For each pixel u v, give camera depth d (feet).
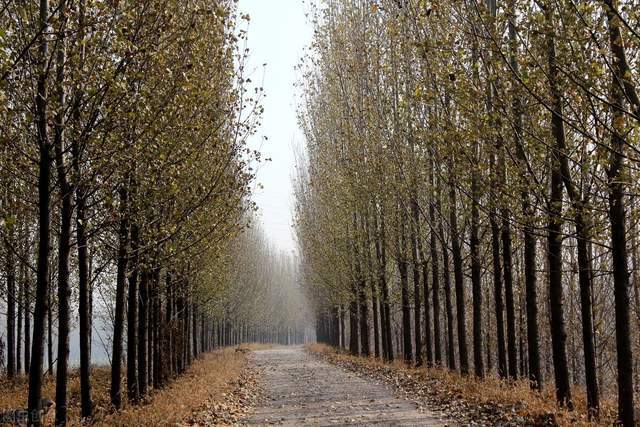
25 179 31.94
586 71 25.89
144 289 52.06
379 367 79.25
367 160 77.30
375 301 105.40
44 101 26.58
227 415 41.88
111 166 31.86
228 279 105.60
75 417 35.73
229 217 48.88
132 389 46.78
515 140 34.27
